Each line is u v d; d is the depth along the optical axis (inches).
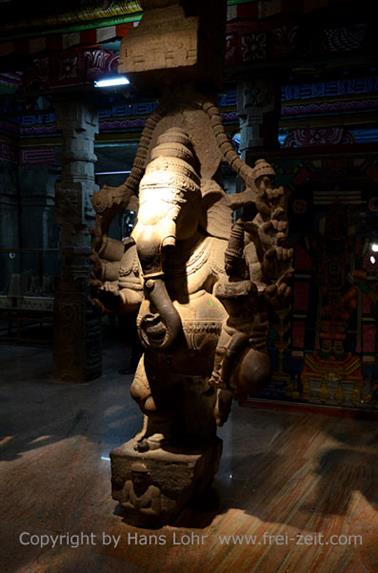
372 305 182.1
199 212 110.0
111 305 113.9
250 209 114.1
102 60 200.8
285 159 188.5
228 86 241.4
